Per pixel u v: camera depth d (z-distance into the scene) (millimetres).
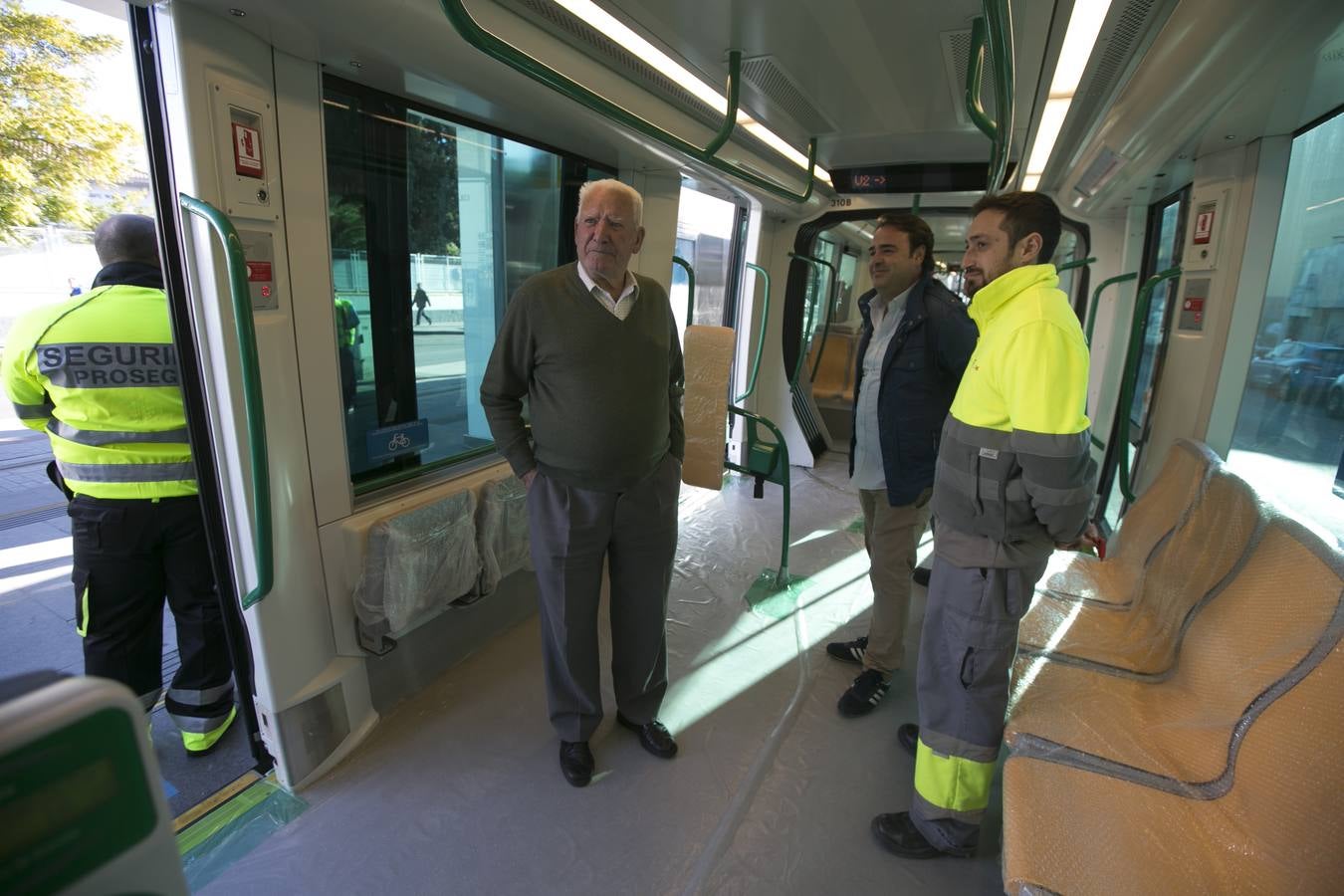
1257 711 1298
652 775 2078
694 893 1669
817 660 2760
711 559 3764
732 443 5492
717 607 3203
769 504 4719
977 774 1646
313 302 1842
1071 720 1607
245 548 1752
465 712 2342
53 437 1870
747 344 5316
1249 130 2230
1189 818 1291
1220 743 1371
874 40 2104
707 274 5672
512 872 1725
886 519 2320
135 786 353
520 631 2898
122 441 1839
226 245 1352
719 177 3572
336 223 2016
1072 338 1401
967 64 2273
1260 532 1635
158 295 1864
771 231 5102
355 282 2113
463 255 2572
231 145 1536
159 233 1567
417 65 1836
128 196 8375
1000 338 1482
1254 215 2379
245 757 2113
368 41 1645
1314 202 2326
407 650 2385
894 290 2242
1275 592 1460
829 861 1772
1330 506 2180
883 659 2383
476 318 2701
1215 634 1606
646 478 1925
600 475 1809
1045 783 1404
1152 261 3789
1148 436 3205
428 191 2352
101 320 1777
